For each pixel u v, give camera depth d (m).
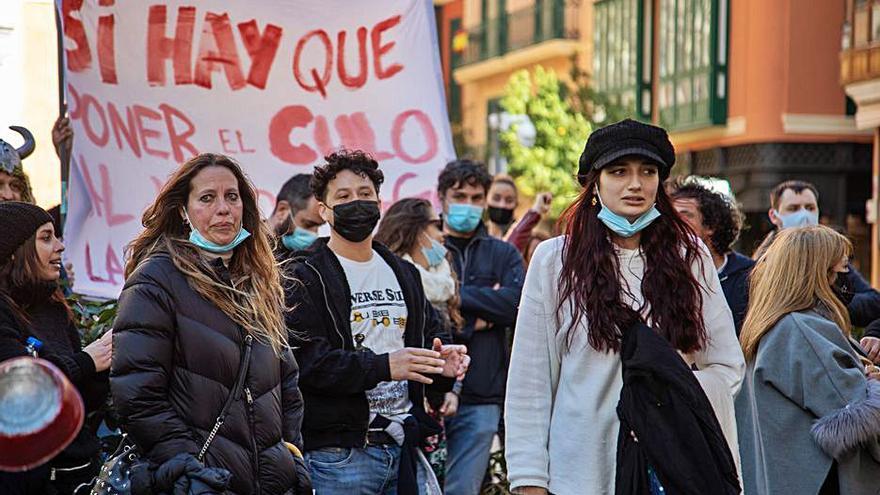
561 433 5.04
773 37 27.45
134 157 8.00
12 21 12.06
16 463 3.69
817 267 6.34
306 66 8.34
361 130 8.42
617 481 4.89
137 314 4.85
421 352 5.85
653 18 31.91
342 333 6.04
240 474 4.86
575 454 4.98
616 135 5.05
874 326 7.91
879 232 24.50
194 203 5.14
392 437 6.12
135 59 8.02
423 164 8.50
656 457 4.75
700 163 30.12
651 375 4.81
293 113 8.32
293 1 8.27
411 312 6.32
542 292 5.16
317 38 8.34
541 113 29.22
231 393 4.92
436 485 6.38
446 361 5.98
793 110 27.34
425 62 8.51
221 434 4.87
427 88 8.51
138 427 4.79
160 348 4.85
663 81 31.33
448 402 7.65
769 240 7.91
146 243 5.20
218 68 8.17
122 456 4.99
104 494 4.92
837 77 27.41
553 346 5.14
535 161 28.66
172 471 4.67
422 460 6.34
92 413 6.08
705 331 5.12
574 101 30.02
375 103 8.45
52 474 5.48
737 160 28.58
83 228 7.86
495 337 8.14
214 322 4.95
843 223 27.44
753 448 6.55
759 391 6.34
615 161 5.03
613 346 4.96
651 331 4.90
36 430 3.67
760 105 27.69
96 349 5.51
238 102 8.20
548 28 35.69
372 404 6.14
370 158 6.27
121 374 4.81
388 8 8.45
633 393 4.85
